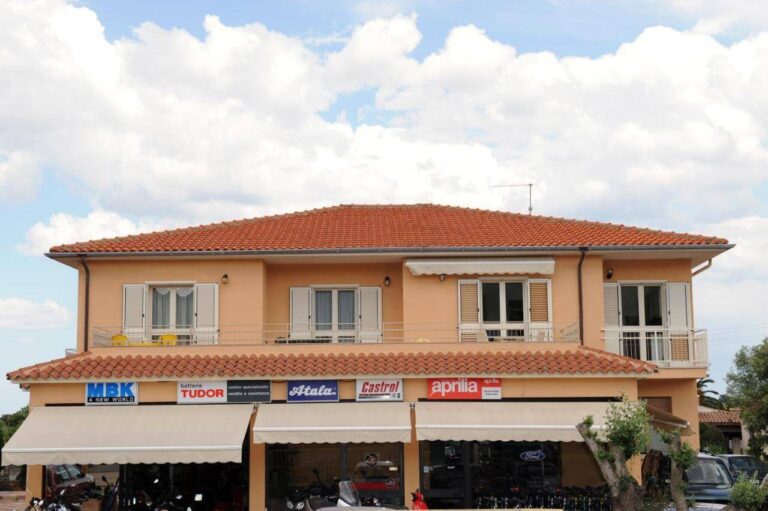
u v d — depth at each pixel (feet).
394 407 87.15
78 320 100.48
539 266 99.35
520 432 82.33
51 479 90.38
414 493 80.18
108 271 101.24
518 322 100.89
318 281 104.99
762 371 132.57
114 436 82.58
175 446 81.10
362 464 90.02
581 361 89.61
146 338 100.01
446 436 82.17
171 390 88.58
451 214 120.57
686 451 63.41
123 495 89.04
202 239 105.50
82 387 88.53
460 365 88.99
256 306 100.48
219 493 91.40
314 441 82.28
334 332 104.27
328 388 88.89
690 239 102.73
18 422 167.32
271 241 103.71
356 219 117.80
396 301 104.83
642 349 104.01
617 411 71.26
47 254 98.43
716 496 83.15
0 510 94.43
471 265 99.40
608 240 102.06
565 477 91.09
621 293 106.83
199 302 100.48
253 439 83.56
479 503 88.79
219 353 94.22
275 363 90.07
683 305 105.91
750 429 135.33
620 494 64.85
